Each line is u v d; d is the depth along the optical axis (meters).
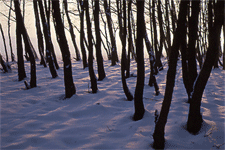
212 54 2.94
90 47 6.35
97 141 3.37
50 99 6.16
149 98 5.89
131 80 9.16
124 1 5.06
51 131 3.84
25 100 6.08
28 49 7.56
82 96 6.09
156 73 10.41
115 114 4.70
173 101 5.42
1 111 4.98
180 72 10.92
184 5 2.68
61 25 5.67
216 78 9.12
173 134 3.37
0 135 3.70
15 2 7.23
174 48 2.79
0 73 11.82
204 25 10.78
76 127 3.97
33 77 7.75
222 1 2.79
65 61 5.92
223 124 3.54
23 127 4.04
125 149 3.06
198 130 3.37
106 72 12.17
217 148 2.94
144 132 3.60
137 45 3.96
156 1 9.51
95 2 8.22
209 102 5.32
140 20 3.81
